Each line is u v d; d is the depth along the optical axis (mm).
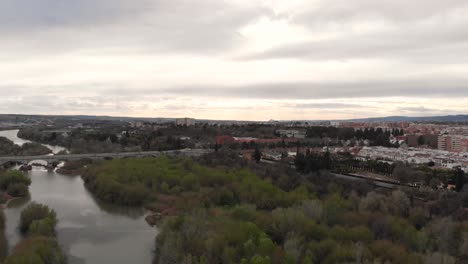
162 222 184625
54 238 165125
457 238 152375
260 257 124312
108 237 180375
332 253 135875
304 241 149625
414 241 150125
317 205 180250
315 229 156375
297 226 158500
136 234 184875
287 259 129375
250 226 156125
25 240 155500
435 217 186875
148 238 179625
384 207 191875
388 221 165375
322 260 138000
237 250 140500
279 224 163375
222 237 147625
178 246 144625
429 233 156875
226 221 178000
